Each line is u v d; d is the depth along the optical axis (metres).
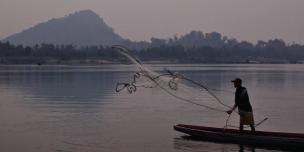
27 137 23.61
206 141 22.42
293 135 21.88
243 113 22.09
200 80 81.50
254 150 20.69
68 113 33.28
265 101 43.75
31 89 58.81
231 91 55.72
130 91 24.33
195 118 30.91
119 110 35.28
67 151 20.52
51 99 44.50
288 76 100.69
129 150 20.73
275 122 29.64
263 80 84.19
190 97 47.06
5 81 78.00
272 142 21.44
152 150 20.75
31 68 166.50
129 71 132.25
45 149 20.91
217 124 28.59
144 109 35.97
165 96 47.84
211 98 46.38
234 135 22.09
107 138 23.38
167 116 31.91
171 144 21.92
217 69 157.50
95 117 31.11
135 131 25.38
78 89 58.66
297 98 46.94
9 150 20.70
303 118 31.47
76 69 154.88
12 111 34.53
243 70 146.88
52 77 92.75
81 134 24.41
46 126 27.08
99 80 80.88
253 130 22.28
